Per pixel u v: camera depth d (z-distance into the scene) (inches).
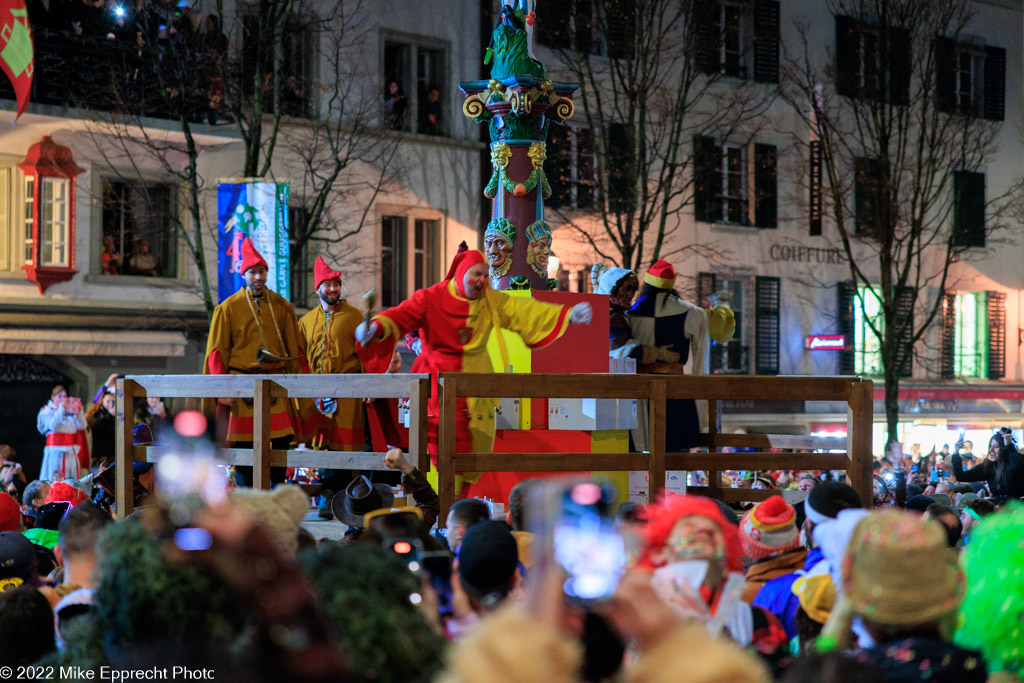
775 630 160.7
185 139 899.4
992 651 158.9
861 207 1238.9
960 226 1322.6
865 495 336.2
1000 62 1347.2
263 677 98.0
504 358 376.2
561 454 313.3
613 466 318.7
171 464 106.4
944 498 354.6
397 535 172.4
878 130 1168.2
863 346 1285.7
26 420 869.2
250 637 102.2
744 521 203.2
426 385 306.2
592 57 1104.8
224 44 896.9
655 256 1041.5
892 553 132.8
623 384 316.5
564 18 1079.6
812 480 490.3
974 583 162.7
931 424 1325.0
